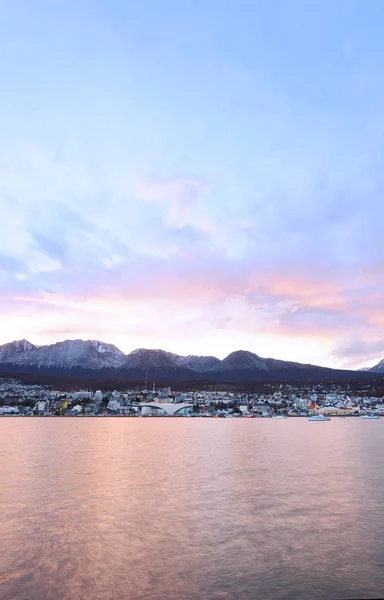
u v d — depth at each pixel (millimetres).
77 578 28219
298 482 62406
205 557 31938
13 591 26297
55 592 26156
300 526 39500
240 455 101375
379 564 30359
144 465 81875
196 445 131250
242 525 39969
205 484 60906
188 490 56406
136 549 33656
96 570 29562
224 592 26188
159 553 32781
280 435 186125
